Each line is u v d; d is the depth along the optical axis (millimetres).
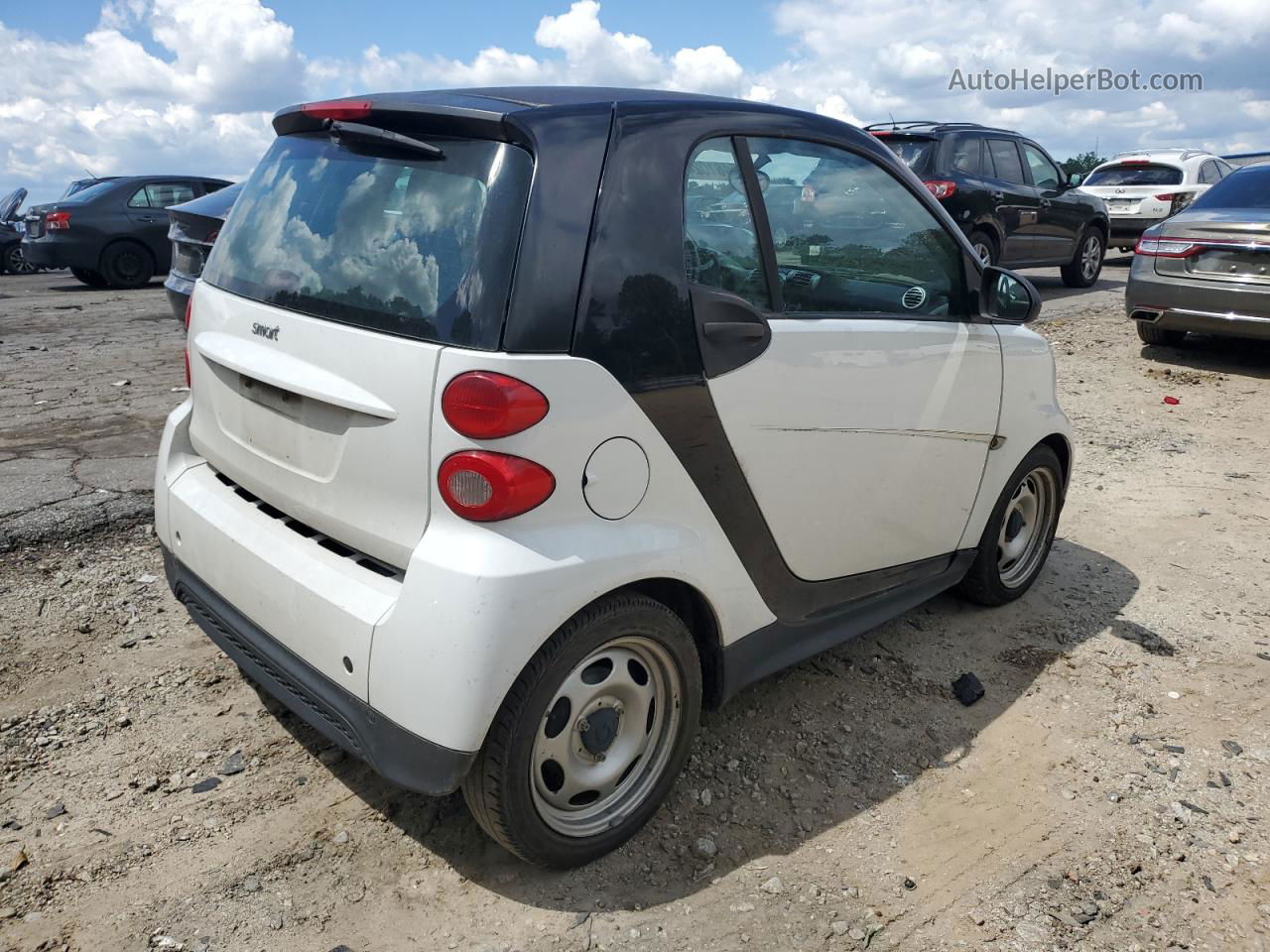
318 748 3006
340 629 2289
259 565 2539
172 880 2453
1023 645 3859
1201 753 3180
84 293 13852
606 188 2363
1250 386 7957
